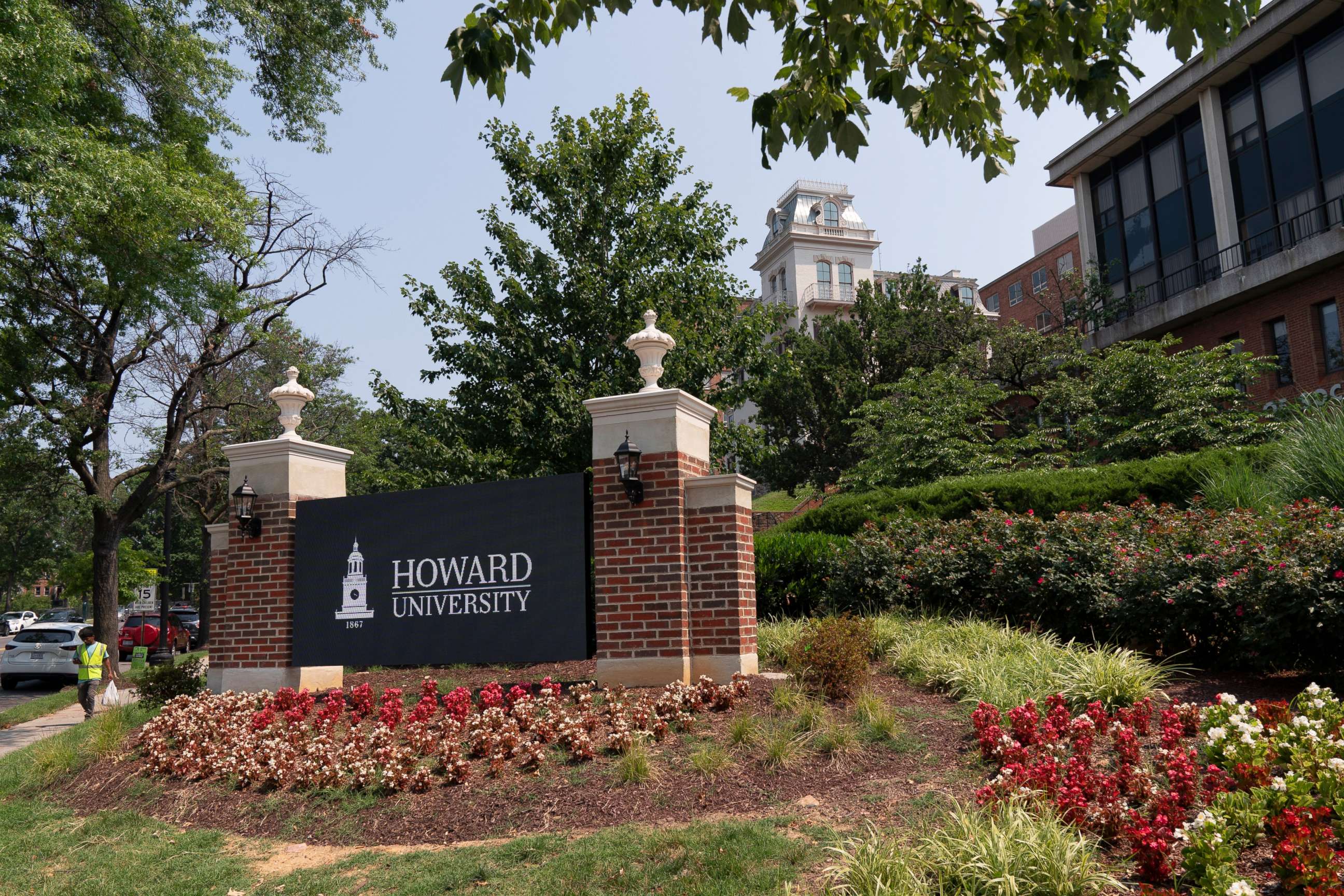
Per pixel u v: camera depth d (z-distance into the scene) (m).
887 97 5.70
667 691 7.74
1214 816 4.38
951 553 10.52
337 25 18.75
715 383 17.52
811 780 6.18
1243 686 7.72
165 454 20.50
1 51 11.97
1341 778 4.52
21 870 6.27
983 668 7.81
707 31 5.54
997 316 52.62
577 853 5.36
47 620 51.25
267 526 10.67
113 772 8.30
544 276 15.64
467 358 15.05
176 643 28.77
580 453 14.91
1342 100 21.88
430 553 9.85
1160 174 27.98
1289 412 17.95
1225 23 5.26
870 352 34.59
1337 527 7.47
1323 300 22.31
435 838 6.07
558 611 9.22
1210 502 11.80
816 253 58.75
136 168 14.32
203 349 22.05
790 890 4.57
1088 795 5.08
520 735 7.39
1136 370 19.92
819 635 8.39
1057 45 5.11
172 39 16.59
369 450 31.22
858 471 22.86
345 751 7.39
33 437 19.69
